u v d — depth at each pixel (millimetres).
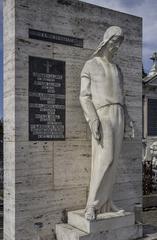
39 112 6172
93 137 6090
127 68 7414
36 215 6086
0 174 13023
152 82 15688
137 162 7500
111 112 6000
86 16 6801
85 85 6133
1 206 9227
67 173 6480
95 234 5727
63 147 6449
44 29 6262
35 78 6141
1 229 7547
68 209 6453
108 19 7125
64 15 6504
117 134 6020
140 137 7586
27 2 6051
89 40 6836
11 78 6008
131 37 7496
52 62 6352
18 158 5910
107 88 6043
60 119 6422
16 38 5930
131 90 7469
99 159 5941
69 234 5832
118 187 7164
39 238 6102
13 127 5918
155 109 15875
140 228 6320
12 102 5965
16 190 5879
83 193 6656
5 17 6273
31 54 6105
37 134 6137
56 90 6387
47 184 6230
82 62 6738
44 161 6207
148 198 9773
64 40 6504
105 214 6043
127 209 7297
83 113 6699
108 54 6305
